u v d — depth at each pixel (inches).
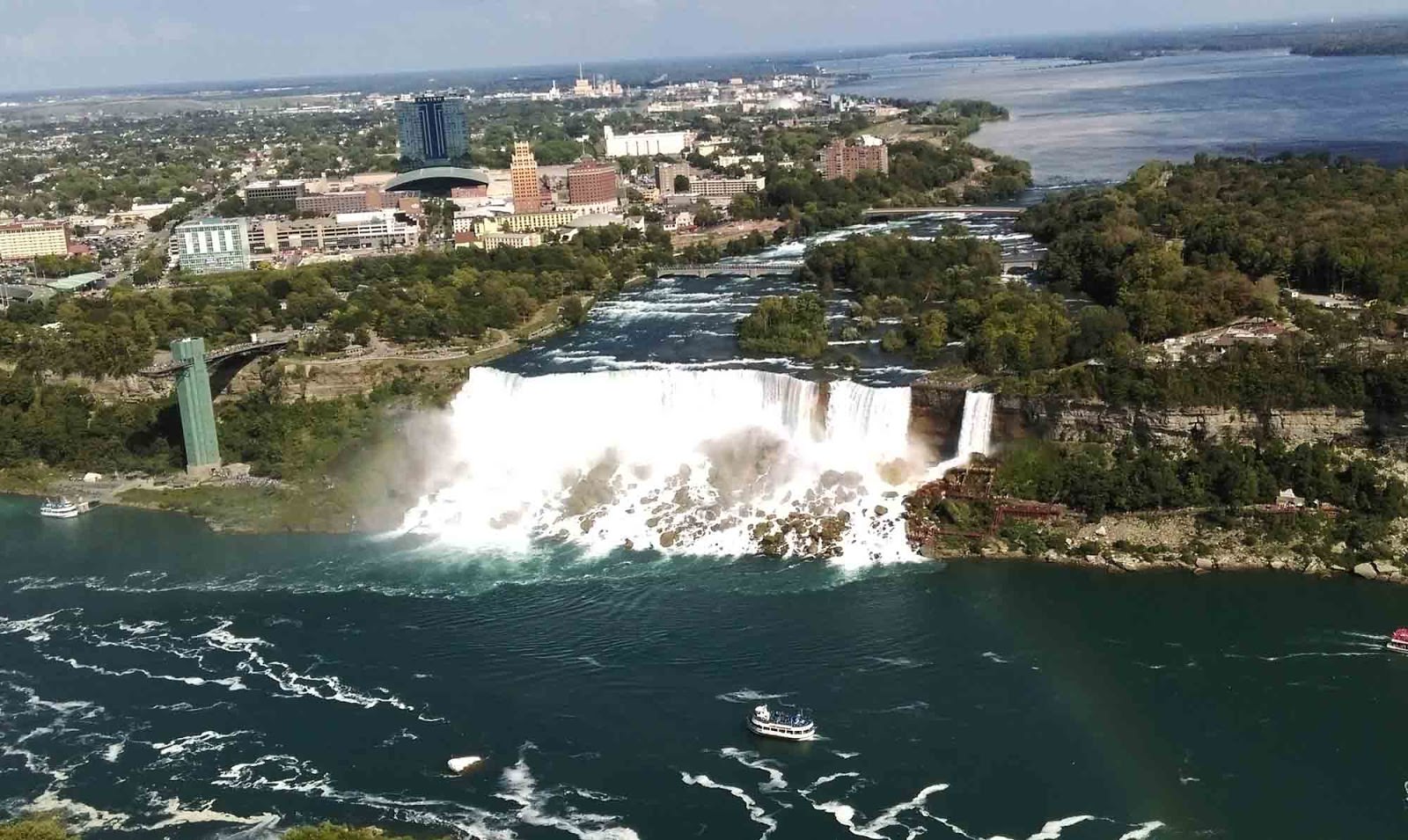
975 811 6309.1
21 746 7175.2
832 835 6186.0
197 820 6471.5
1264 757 6638.8
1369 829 6087.6
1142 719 6998.0
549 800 6545.3
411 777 6781.5
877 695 7337.6
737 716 7209.6
